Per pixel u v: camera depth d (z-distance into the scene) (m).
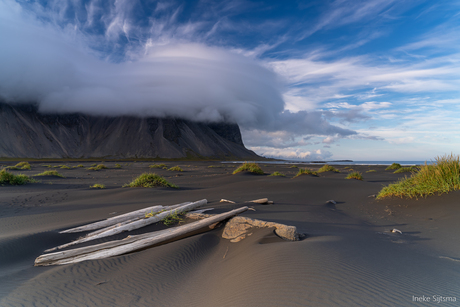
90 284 3.82
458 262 3.67
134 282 3.83
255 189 14.98
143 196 13.17
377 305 2.39
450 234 5.38
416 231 5.86
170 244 5.32
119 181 23.94
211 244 5.43
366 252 3.93
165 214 7.31
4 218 8.71
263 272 3.30
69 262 4.73
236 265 3.94
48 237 6.18
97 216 8.34
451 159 8.75
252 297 2.75
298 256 3.63
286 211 8.66
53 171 26.52
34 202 12.14
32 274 4.34
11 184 18.22
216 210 8.38
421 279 3.01
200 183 20.80
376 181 20.03
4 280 4.08
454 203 7.14
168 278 3.94
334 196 12.29
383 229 6.28
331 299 2.51
